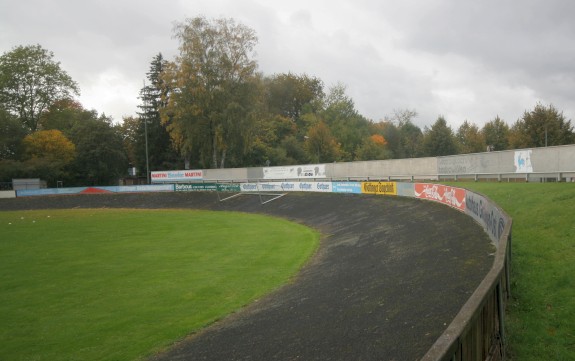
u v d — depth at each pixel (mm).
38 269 18109
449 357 3545
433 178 31000
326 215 30688
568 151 19734
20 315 12367
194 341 9922
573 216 12109
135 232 28812
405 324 8148
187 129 53312
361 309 9742
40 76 69500
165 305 12828
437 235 15758
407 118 99688
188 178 55656
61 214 43875
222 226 30641
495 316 5844
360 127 86250
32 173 62000
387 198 29156
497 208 11539
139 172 71750
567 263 9195
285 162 69938
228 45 53406
